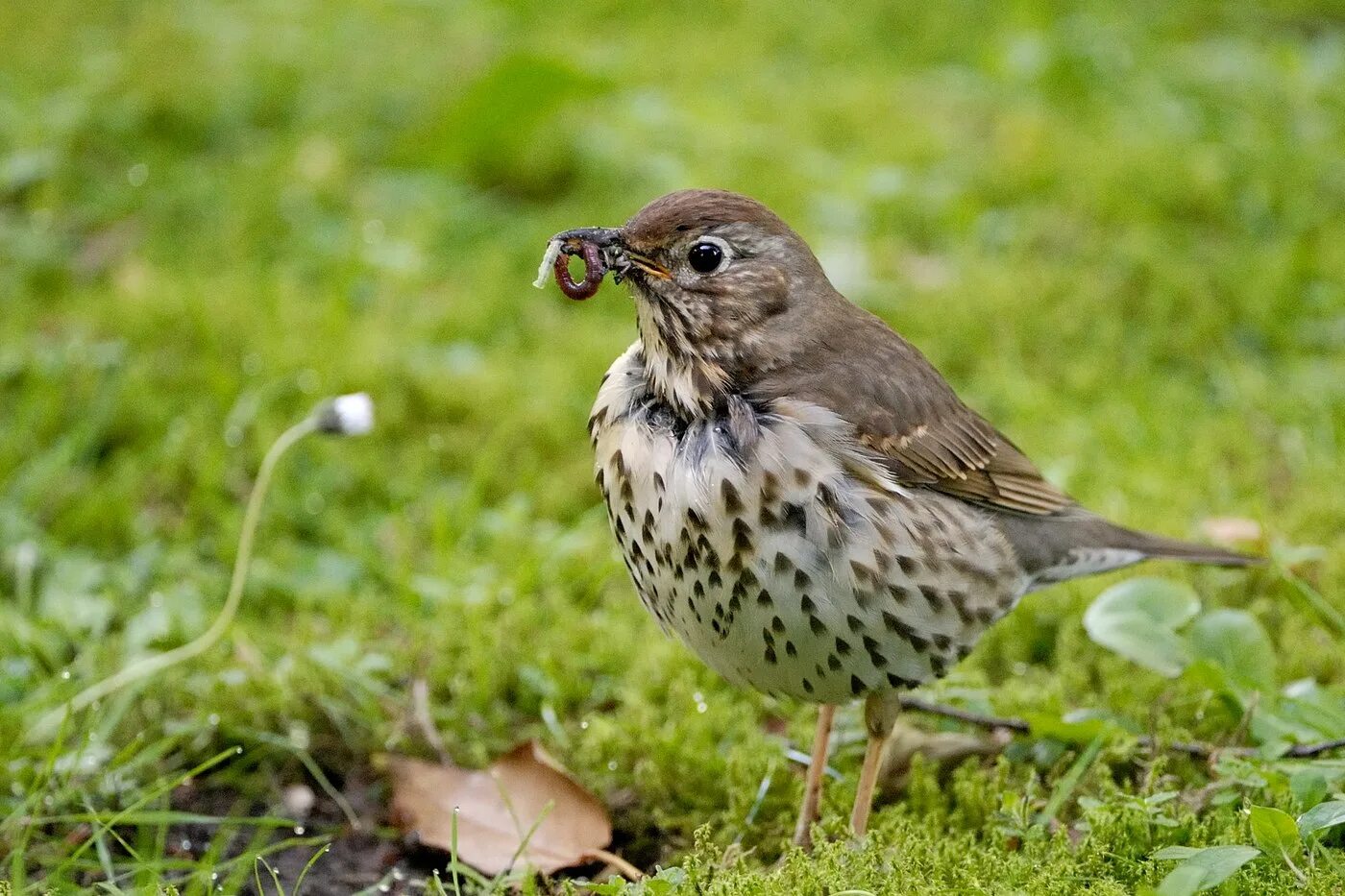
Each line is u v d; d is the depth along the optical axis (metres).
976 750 8.71
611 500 7.83
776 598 7.46
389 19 19.61
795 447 7.44
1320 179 16.11
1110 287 14.16
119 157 16.17
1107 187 15.74
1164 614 8.98
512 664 9.70
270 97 17.28
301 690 9.38
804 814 8.16
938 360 13.45
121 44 18.30
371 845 8.45
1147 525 10.92
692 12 20.42
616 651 9.89
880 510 7.51
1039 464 11.92
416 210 15.35
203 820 8.12
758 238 7.96
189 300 13.40
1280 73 18.30
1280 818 7.01
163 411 12.20
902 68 18.86
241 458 11.80
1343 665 9.32
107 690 9.02
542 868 8.00
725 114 16.83
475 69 17.88
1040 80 18.30
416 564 11.04
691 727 9.01
